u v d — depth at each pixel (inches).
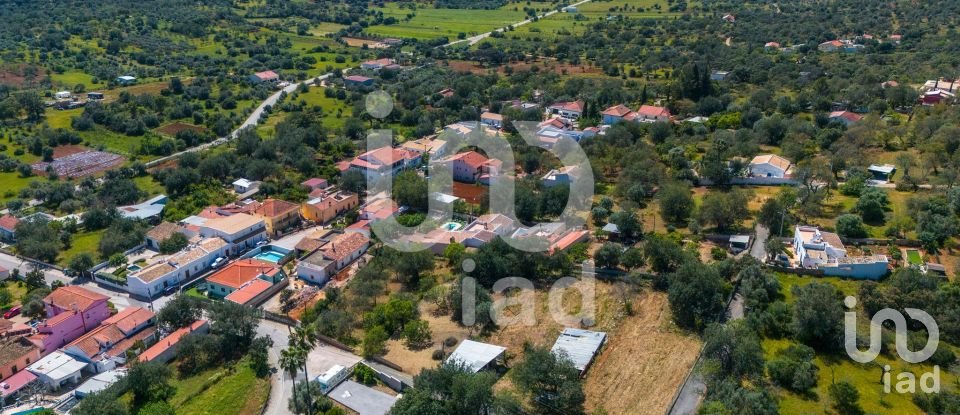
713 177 6151.6
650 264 4744.1
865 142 6609.3
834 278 4409.5
